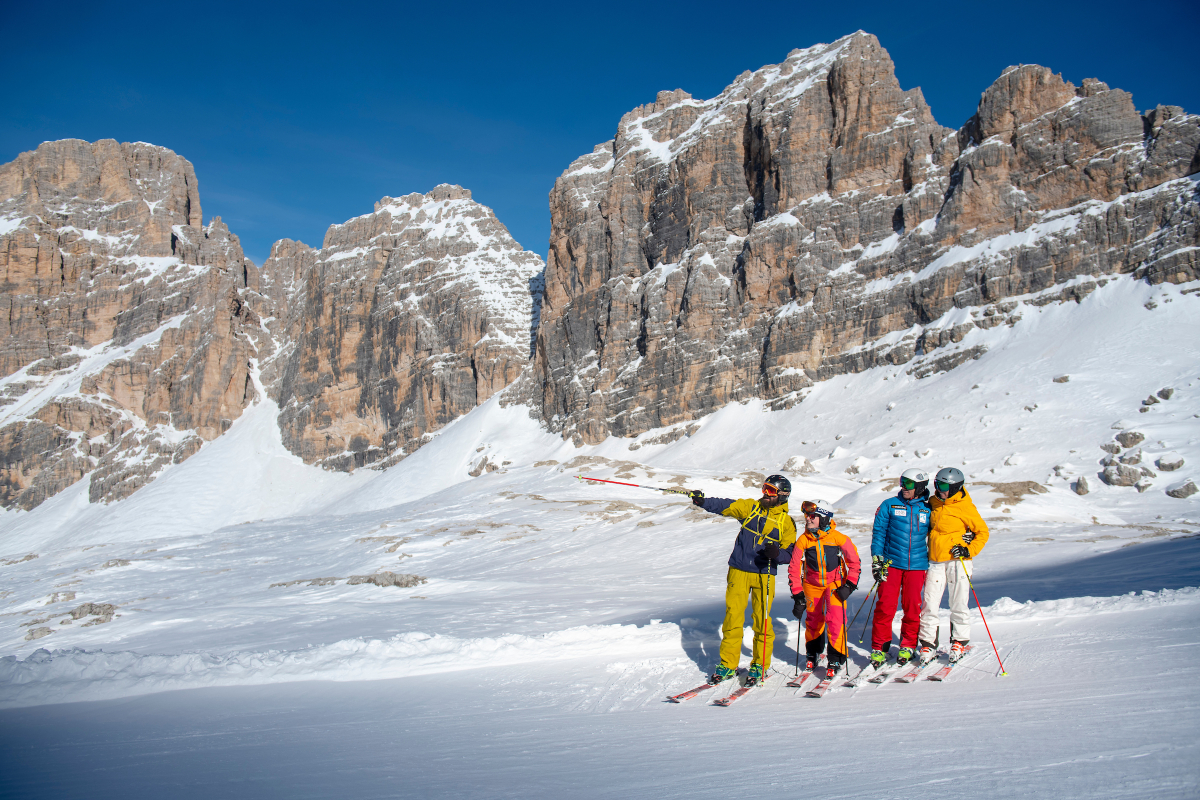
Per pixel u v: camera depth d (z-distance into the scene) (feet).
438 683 25.03
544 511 157.28
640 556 97.86
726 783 11.13
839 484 150.71
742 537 21.70
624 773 12.30
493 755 14.47
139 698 25.39
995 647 21.31
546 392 338.75
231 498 372.99
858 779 10.69
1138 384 159.33
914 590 21.50
